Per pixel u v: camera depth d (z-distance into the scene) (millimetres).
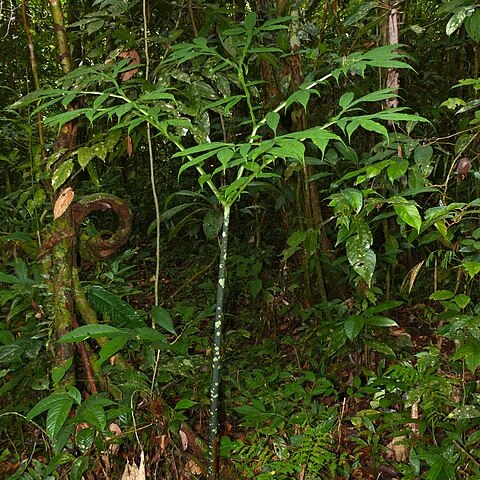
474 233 1596
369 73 2857
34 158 2016
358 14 2174
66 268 1824
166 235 4508
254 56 2309
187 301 3504
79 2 3762
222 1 3070
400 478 1978
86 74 1662
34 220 2322
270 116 1223
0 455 2061
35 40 3592
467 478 1693
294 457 1868
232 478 1926
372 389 2096
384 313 3127
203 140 1631
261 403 2119
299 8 2713
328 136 1107
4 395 2174
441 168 2979
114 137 1648
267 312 3133
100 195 1877
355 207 1468
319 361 2719
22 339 1828
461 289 2713
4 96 4066
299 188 2783
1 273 1854
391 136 1850
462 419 1841
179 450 1831
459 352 1553
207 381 2357
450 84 3502
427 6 3676
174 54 1630
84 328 1483
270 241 3904
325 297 2854
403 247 2930
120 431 1763
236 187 1310
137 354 2418
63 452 1704
